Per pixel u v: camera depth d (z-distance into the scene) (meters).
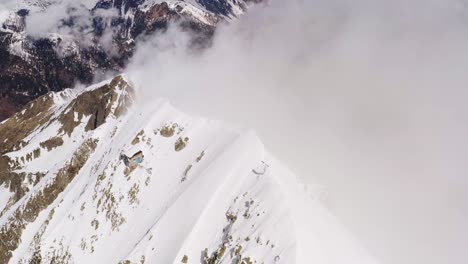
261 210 66.62
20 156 141.75
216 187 77.12
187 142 97.00
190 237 71.12
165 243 74.25
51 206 114.31
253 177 75.31
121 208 91.88
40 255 95.94
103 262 83.56
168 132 101.94
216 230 70.12
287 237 59.62
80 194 106.50
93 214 95.56
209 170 81.75
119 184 96.56
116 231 88.56
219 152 86.19
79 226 95.12
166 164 94.69
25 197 121.69
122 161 100.44
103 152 116.31
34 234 109.62
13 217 115.19
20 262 100.19
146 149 100.81
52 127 147.50
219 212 72.81
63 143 141.62
